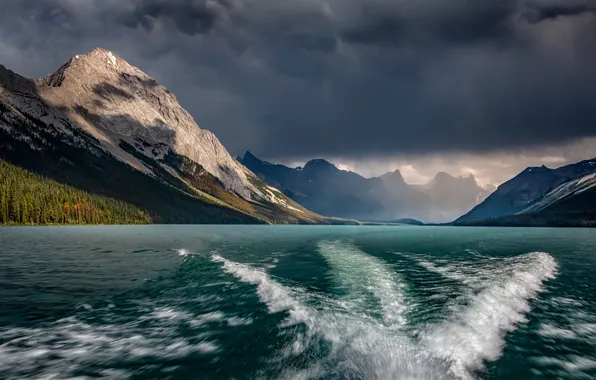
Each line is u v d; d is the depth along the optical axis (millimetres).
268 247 58531
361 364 11039
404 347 12289
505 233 139500
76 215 162125
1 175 154625
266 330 14172
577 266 35094
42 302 19688
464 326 14562
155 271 30453
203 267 31906
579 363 11508
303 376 10344
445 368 10797
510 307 17844
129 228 150000
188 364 11289
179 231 127000
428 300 19156
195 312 17094
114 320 16109
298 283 24547
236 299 19344
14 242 64625
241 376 10414
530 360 11688
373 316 16031
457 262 37562
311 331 13977
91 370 10977
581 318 16312
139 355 12070
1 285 24672
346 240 81062
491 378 10445
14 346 12984
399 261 38625
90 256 42969
